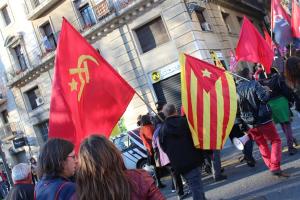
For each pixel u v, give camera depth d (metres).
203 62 5.84
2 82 28.67
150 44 20.22
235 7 25.81
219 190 7.08
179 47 19.14
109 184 2.43
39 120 26.75
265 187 6.28
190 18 18.97
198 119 5.54
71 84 4.45
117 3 20.50
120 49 20.91
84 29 21.98
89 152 2.49
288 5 14.21
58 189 2.71
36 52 25.67
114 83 4.60
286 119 7.41
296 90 5.42
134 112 20.72
